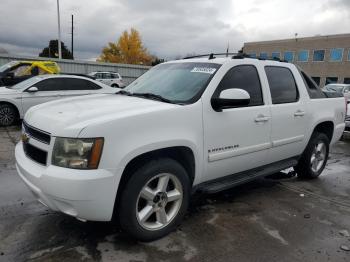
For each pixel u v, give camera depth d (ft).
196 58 14.55
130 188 10.05
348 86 61.67
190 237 11.37
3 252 10.04
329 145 18.85
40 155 10.03
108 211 9.66
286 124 15.03
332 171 20.34
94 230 11.51
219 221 12.66
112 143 9.42
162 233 11.10
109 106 10.96
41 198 9.92
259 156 14.10
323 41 149.89
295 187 17.02
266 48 170.19
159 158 10.78
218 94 12.18
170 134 10.64
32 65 47.01
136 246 10.66
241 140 13.01
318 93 17.60
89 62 99.66
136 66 109.50
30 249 10.26
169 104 11.27
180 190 11.34
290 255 10.59
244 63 13.58
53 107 11.45
